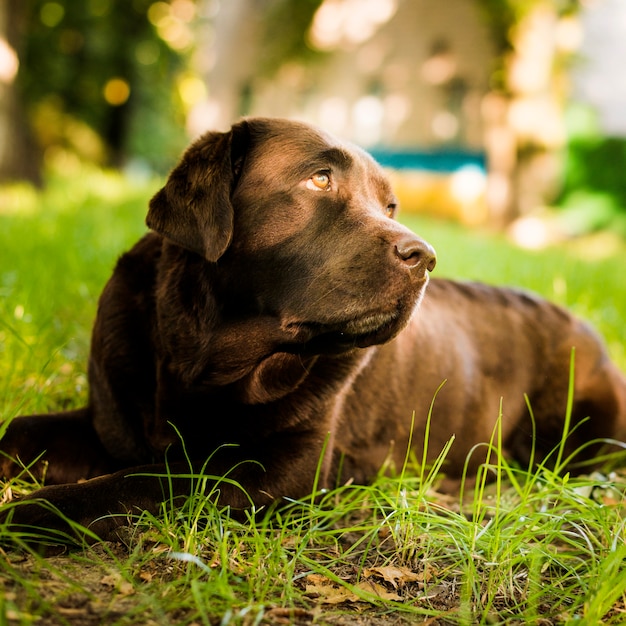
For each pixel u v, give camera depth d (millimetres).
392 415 3998
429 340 4230
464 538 2863
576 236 23812
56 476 3334
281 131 3273
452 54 26844
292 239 3131
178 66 31266
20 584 2273
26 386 4078
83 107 28391
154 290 3354
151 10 28141
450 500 3859
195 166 3143
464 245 12531
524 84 22844
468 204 26234
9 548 2521
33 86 26453
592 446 4645
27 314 5094
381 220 3156
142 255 3498
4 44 15602
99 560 2525
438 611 2518
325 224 3143
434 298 4527
